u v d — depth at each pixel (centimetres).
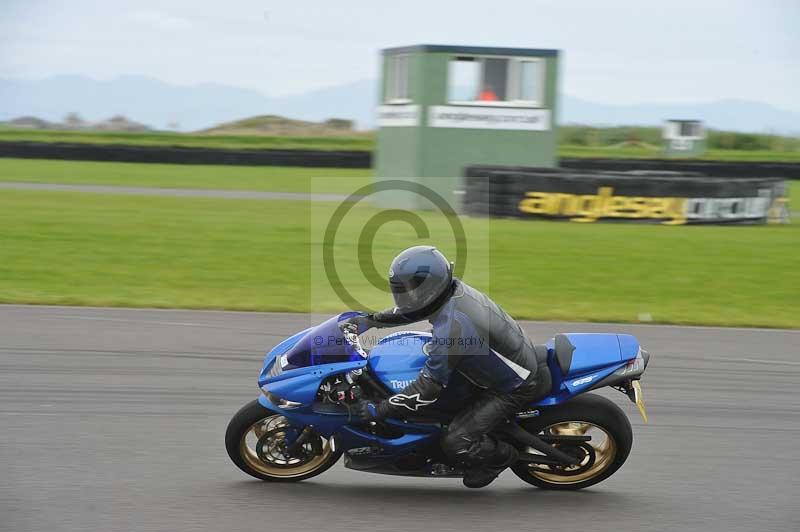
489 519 1065
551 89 4438
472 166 4091
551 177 3922
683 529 1048
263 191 5447
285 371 1112
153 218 3962
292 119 11994
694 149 9262
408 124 4416
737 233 3919
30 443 1282
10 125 10825
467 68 4356
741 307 2536
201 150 7488
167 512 1051
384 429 1124
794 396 1677
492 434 1127
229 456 1230
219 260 3016
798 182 6988
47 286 2545
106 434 1335
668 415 1537
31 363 1736
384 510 1083
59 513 1035
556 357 1145
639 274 2930
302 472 1180
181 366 1753
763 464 1296
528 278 2811
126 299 2409
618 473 1246
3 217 3791
